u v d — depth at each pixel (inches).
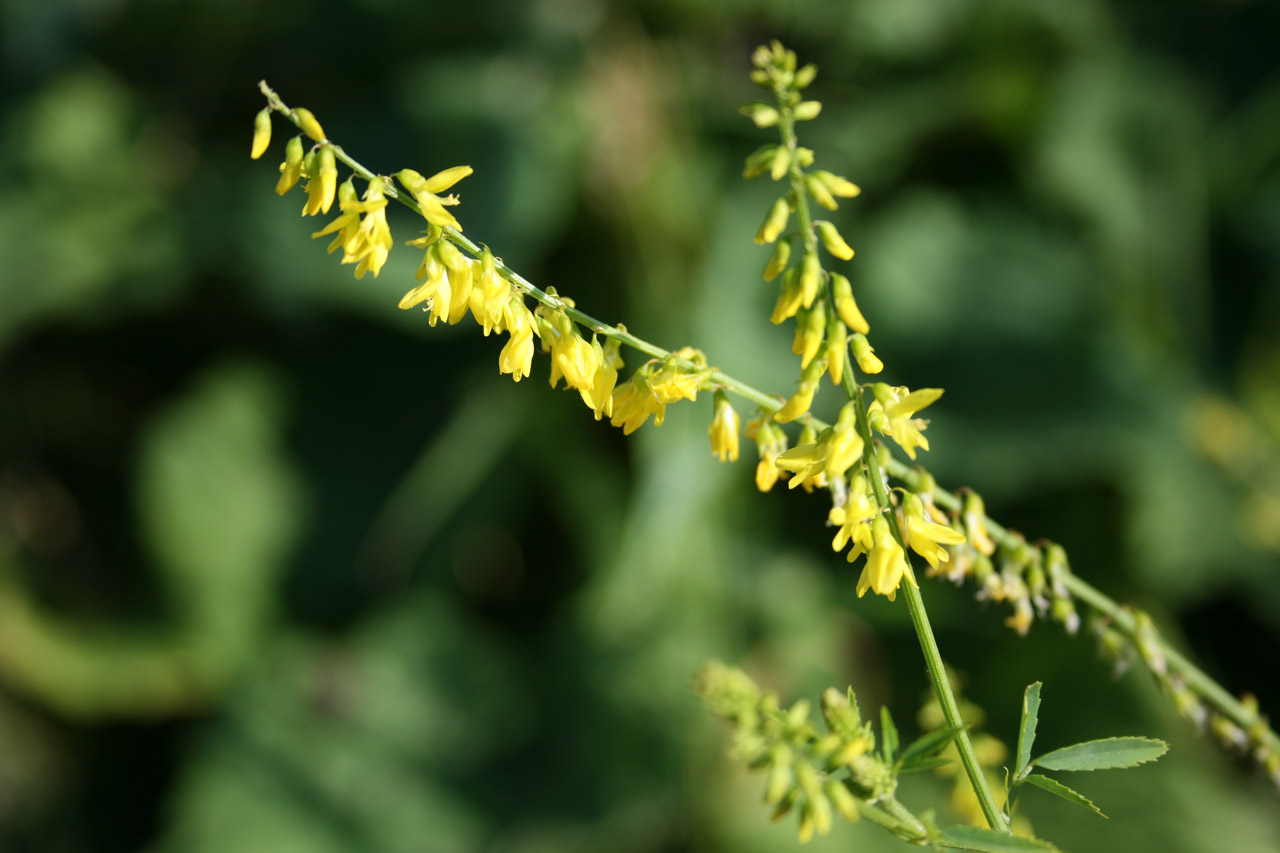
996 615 34.8
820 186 11.2
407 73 38.1
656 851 33.7
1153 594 34.9
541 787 35.1
